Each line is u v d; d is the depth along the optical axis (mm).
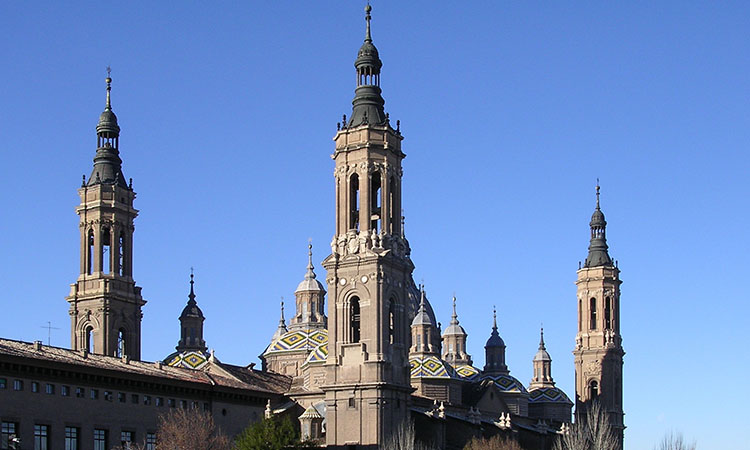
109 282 146875
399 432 121250
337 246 129500
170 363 154125
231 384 128625
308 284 196250
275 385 143625
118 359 120375
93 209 148750
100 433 107188
